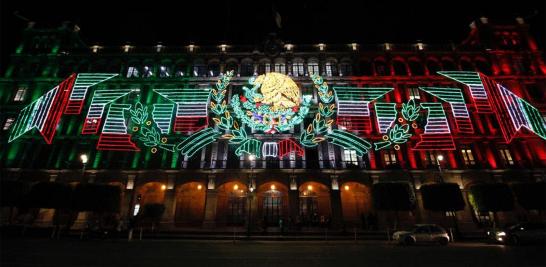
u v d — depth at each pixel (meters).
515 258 13.59
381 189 29.11
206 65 40.84
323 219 33.41
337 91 37.41
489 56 40.44
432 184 29.50
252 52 41.03
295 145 35.25
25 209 30.02
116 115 36.41
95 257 13.34
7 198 29.19
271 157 35.41
